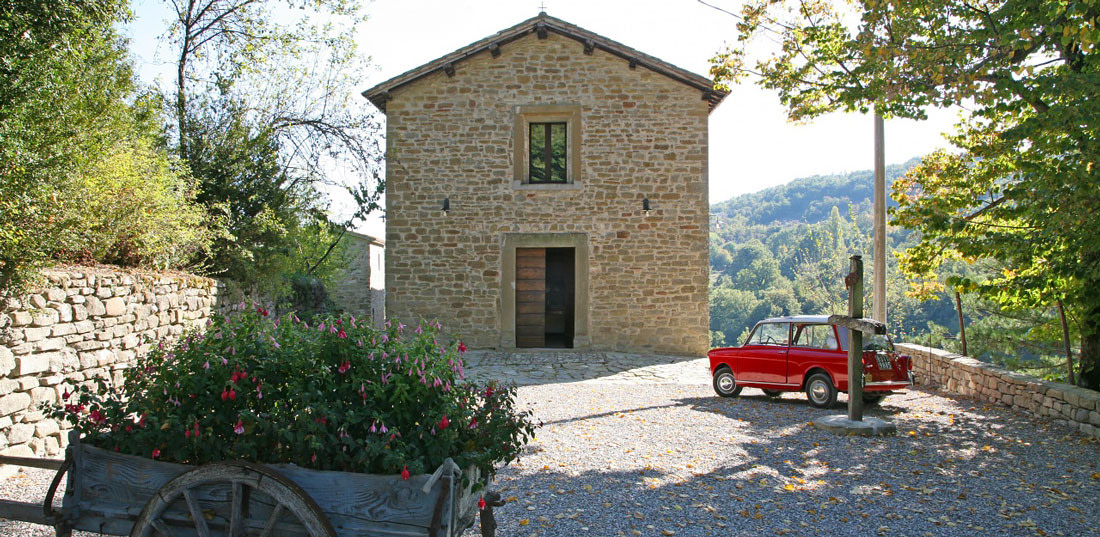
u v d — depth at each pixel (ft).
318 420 9.64
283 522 9.57
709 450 20.97
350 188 44.24
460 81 44.96
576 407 28.09
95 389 20.08
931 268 31.50
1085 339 28.66
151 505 9.78
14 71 17.92
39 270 17.33
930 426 25.08
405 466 9.32
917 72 23.77
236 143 37.24
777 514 15.24
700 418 26.03
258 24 40.96
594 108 44.93
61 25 19.11
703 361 42.73
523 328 46.34
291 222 40.06
